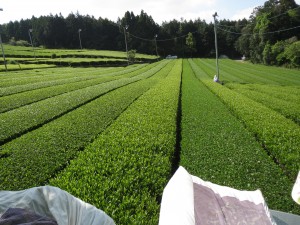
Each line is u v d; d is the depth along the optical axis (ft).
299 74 196.44
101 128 43.01
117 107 59.26
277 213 16.90
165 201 15.30
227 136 42.11
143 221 18.39
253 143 39.11
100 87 94.27
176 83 104.37
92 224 12.17
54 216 11.93
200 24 513.04
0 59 262.47
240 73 201.05
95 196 20.74
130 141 34.27
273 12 347.77
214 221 13.92
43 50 388.16
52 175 27.84
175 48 490.90
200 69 227.40
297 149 35.22
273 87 119.96
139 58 326.65
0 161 30.73
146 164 27.99
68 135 39.34
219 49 481.46
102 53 354.54
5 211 11.60
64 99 70.79
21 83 110.83
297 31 322.75
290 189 26.68
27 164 29.68
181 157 33.58
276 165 32.01
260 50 319.68
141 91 83.92
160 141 34.60
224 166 31.14
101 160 28.04
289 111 64.34
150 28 497.46
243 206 15.21
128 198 21.22
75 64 250.16
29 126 46.14
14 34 562.25
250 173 29.81
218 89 96.68
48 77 135.64
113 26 491.31
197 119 52.80
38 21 511.81
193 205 14.43
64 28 484.74
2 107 62.59
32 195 12.65
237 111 57.57
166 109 54.70
